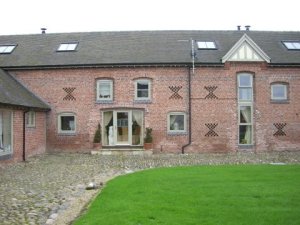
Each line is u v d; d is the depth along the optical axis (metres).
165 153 22.47
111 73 22.78
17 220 7.84
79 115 22.92
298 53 23.75
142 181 11.41
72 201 9.51
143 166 16.62
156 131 22.67
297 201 8.52
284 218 7.22
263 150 22.80
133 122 22.98
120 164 17.25
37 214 8.31
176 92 22.69
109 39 25.27
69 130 23.16
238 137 22.84
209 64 22.47
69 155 21.53
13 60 23.53
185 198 8.95
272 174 12.43
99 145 22.31
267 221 7.06
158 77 22.69
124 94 22.77
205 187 10.25
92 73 22.88
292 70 23.00
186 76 22.69
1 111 17.61
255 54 22.72
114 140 22.95
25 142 19.95
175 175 12.56
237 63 22.67
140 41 24.78
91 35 25.98
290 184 10.56
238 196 9.10
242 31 26.31
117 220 7.33
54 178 13.16
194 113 22.66
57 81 23.05
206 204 8.36
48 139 23.06
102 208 8.32
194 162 18.00
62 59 23.20
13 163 17.86
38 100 22.62
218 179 11.54
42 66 22.80
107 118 23.16
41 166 16.62
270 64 22.73
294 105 22.97
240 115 22.97
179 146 22.59
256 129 22.77
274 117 22.89
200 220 7.20
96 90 22.94
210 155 21.38
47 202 9.42
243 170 13.55
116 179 12.22
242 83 22.97
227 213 7.61
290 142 22.94
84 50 24.00
